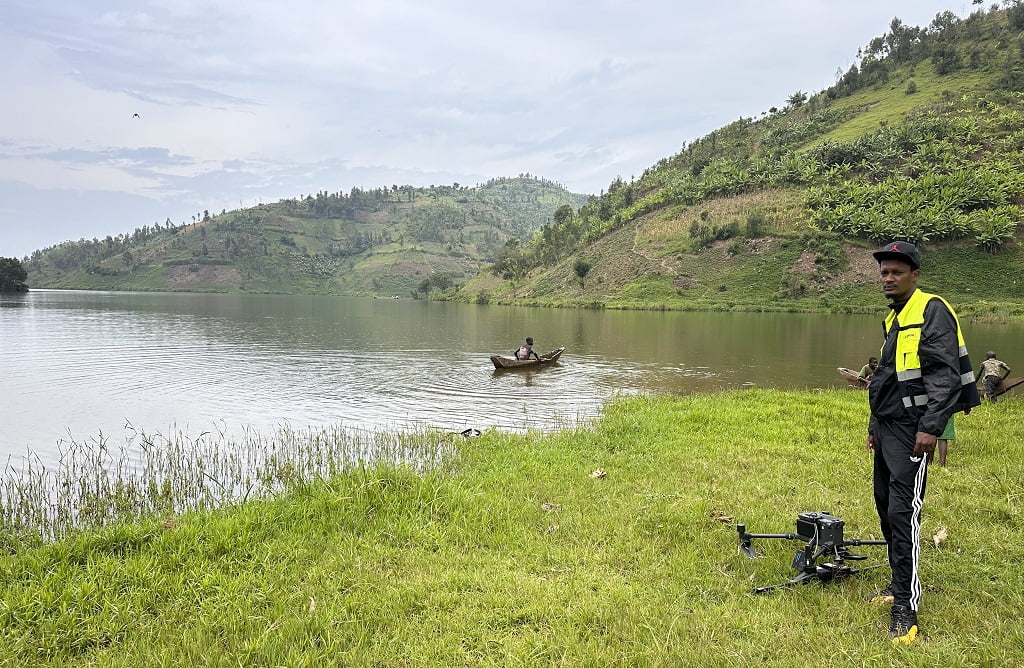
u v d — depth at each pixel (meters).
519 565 5.52
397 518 6.74
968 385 4.42
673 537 6.19
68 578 5.27
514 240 169.00
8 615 4.61
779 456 9.44
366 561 5.65
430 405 17.48
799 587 4.95
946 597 4.75
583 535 6.28
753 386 20.55
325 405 17.55
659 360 28.56
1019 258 72.38
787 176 106.56
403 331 47.78
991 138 95.62
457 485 7.96
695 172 131.25
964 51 139.50
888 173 96.12
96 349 32.56
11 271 125.12
